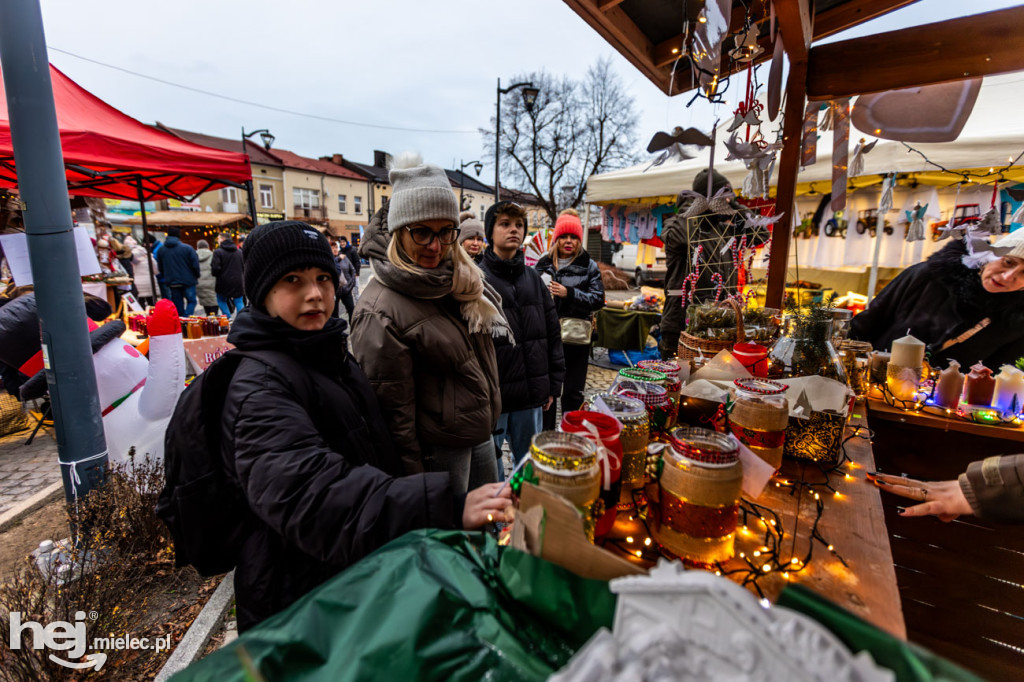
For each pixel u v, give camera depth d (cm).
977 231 195
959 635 169
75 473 216
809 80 200
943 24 170
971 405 171
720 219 213
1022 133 338
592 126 1983
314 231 103
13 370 280
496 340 232
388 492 83
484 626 55
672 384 115
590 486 66
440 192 147
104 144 359
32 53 188
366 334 148
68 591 165
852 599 70
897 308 229
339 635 54
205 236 1941
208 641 178
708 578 43
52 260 202
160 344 239
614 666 40
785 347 136
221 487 98
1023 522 90
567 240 326
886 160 388
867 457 123
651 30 199
